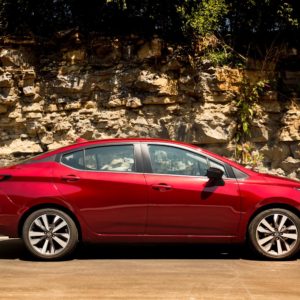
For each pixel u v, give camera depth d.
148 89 12.05
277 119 12.36
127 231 6.93
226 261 6.92
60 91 12.02
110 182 6.96
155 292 5.28
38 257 6.90
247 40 12.62
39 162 7.16
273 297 5.11
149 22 12.37
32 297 5.10
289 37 12.54
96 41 12.06
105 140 7.30
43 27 12.32
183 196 6.91
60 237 6.94
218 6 11.98
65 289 5.40
